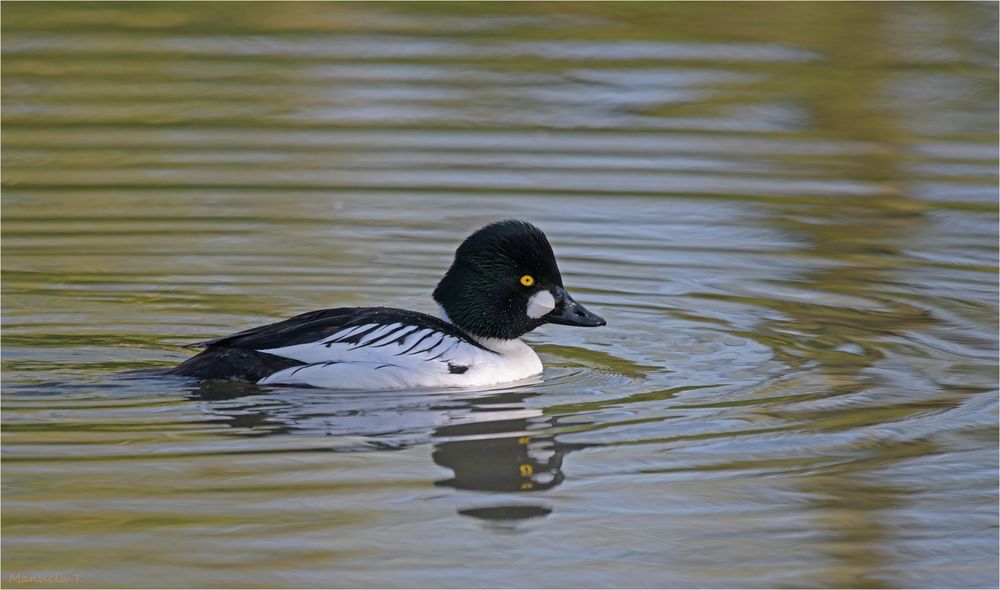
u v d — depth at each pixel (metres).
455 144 19.69
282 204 17.44
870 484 9.83
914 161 19.30
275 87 21.58
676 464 10.12
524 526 9.12
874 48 22.75
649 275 15.28
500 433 10.63
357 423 10.74
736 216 17.20
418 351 11.70
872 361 12.60
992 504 9.52
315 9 24.61
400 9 24.78
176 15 24.27
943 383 11.99
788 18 23.73
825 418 11.09
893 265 15.66
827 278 15.23
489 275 12.28
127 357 12.41
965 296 14.62
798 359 12.69
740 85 21.80
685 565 8.68
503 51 23.12
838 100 21.42
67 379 11.59
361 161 18.97
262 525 8.97
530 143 19.73
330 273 15.20
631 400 11.52
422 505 9.30
